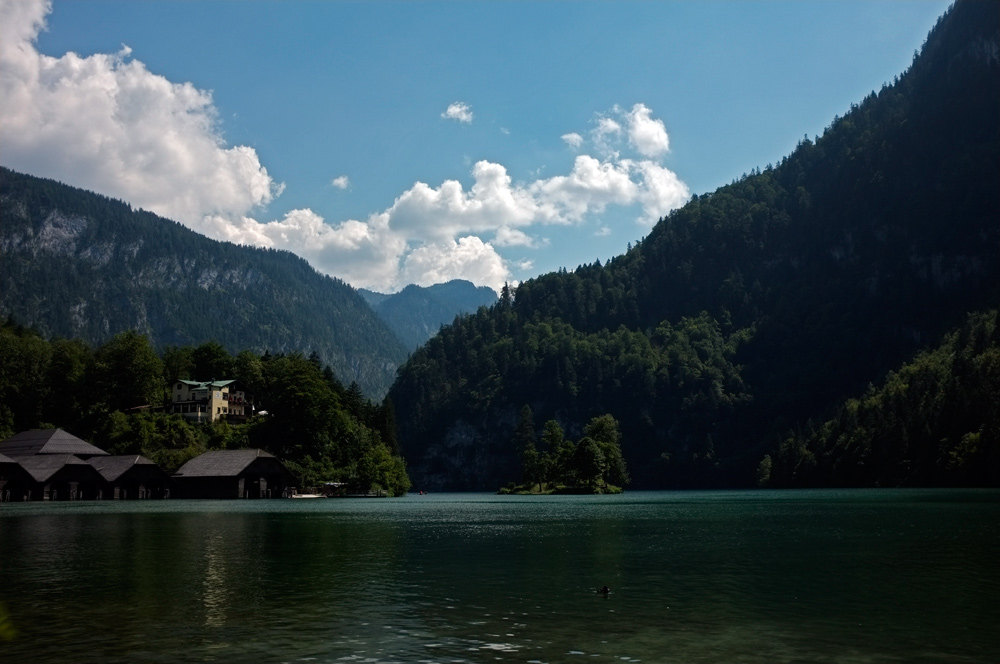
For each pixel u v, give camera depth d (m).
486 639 28.58
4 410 191.25
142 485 158.12
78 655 26.56
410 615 32.56
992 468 183.12
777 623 31.00
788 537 63.94
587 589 38.66
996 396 197.25
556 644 27.88
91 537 65.19
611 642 28.12
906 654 26.59
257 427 198.88
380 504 143.12
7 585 40.00
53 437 157.62
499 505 139.12
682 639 28.52
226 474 160.75
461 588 39.00
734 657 26.19
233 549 56.28
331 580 41.44
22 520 87.06
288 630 29.98
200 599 36.09
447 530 73.94
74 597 36.56
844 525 75.62
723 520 86.50
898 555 50.84
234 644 27.97
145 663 25.64
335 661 25.89
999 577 41.59
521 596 36.78
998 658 26.12
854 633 29.34
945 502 121.00
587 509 120.56
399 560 49.81
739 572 43.94
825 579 41.34
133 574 43.56
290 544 59.75
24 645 27.83
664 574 43.34
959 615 32.34
